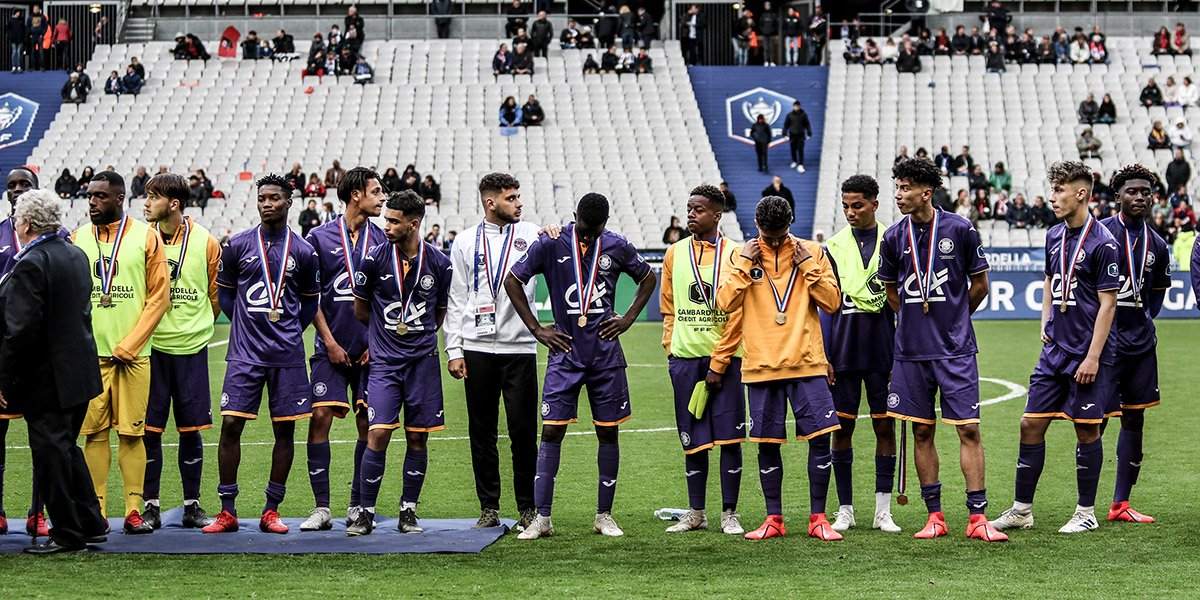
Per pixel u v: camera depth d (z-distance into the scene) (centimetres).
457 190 3422
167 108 3744
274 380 891
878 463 890
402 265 876
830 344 896
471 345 906
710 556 782
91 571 746
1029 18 4228
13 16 3969
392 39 4181
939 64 3925
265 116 3716
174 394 909
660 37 4447
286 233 898
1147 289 904
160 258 891
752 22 4091
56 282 797
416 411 881
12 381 794
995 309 2856
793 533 863
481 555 793
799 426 847
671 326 889
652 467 1160
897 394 855
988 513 934
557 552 802
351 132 3653
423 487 1079
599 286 870
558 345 862
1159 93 3706
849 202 891
